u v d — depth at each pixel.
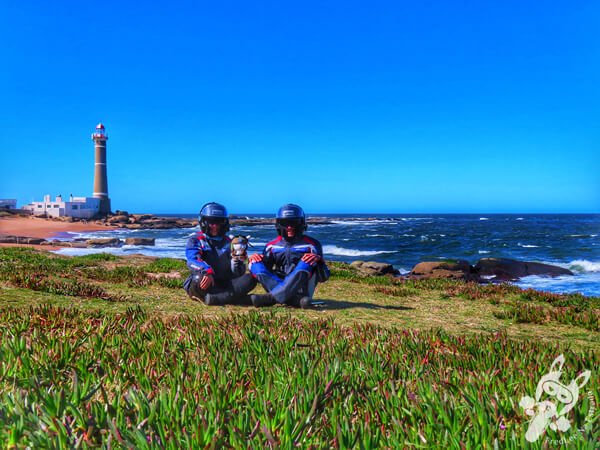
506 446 1.98
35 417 2.14
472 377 2.99
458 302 9.32
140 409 2.29
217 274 7.38
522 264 24.19
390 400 2.55
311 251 7.37
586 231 79.81
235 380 2.93
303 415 2.27
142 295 8.19
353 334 4.72
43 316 5.13
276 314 6.45
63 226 99.19
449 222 143.38
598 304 9.98
